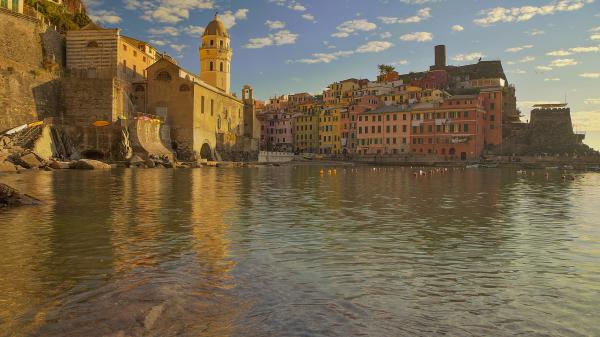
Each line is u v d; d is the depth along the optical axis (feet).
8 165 171.83
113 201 87.30
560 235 59.16
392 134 468.34
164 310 29.12
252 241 52.54
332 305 31.27
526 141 448.24
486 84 549.13
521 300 33.14
